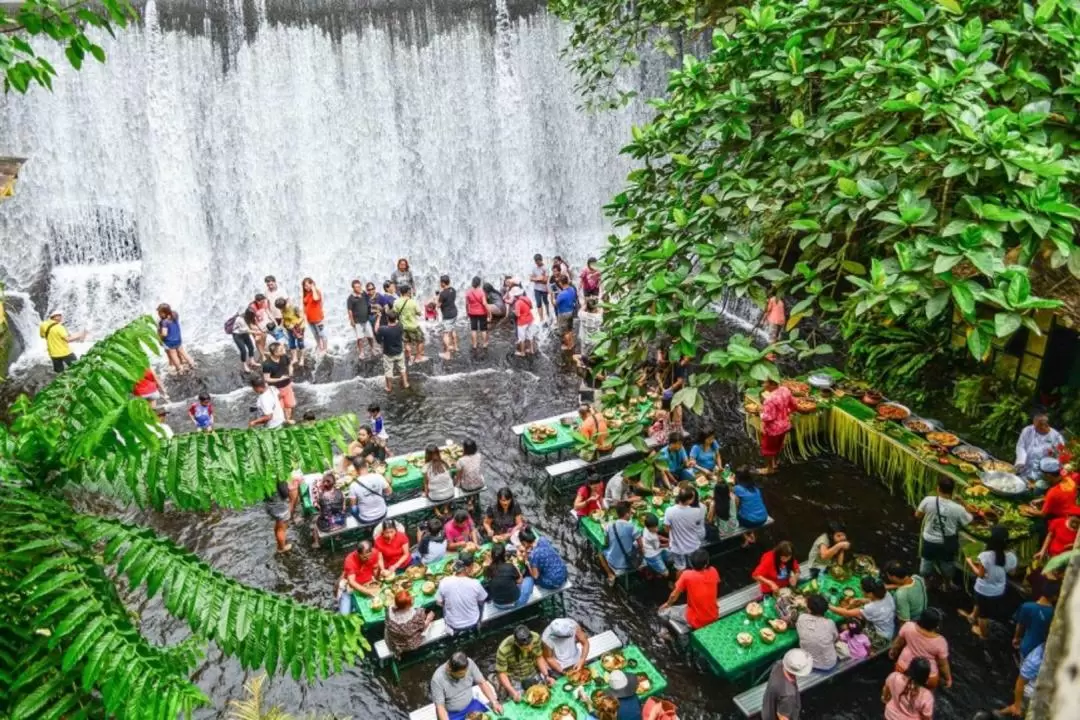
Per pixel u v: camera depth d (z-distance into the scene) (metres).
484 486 11.70
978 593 8.61
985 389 12.59
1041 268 8.51
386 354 15.00
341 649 3.94
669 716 7.13
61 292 17.56
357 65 18.31
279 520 10.49
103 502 11.51
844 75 6.90
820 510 11.17
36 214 17.33
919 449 10.91
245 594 3.88
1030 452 10.11
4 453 3.87
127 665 3.30
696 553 8.46
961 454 10.62
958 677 8.34
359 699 8.48
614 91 20.36
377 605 8.96
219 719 8.22
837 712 8.05
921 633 7.43
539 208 20.78
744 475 10.02
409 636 8.41
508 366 16.25
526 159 20.28
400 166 19.31
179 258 18.22
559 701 7.68
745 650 8.12
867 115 6.67
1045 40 6.53
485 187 20.17
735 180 7.50
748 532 10.30
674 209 7.58
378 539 9.67
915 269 5.61
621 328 7.25
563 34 19.48
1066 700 0.76
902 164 5.95
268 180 18.42
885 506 11.18
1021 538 9.19
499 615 9.04
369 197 19.28
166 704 3.27
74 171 17.30
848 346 15.44
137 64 16.92
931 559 9.25
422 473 11.71
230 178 18.17
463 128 19.55
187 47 17.12
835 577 8.92
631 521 9.92
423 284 19.91
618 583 10.00
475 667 7.64
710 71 8.38
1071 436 10.97
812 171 7.41
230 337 17.69
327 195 18.95
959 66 6.09
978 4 6.98
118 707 3.33
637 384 7.69
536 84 19.77
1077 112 6.47
